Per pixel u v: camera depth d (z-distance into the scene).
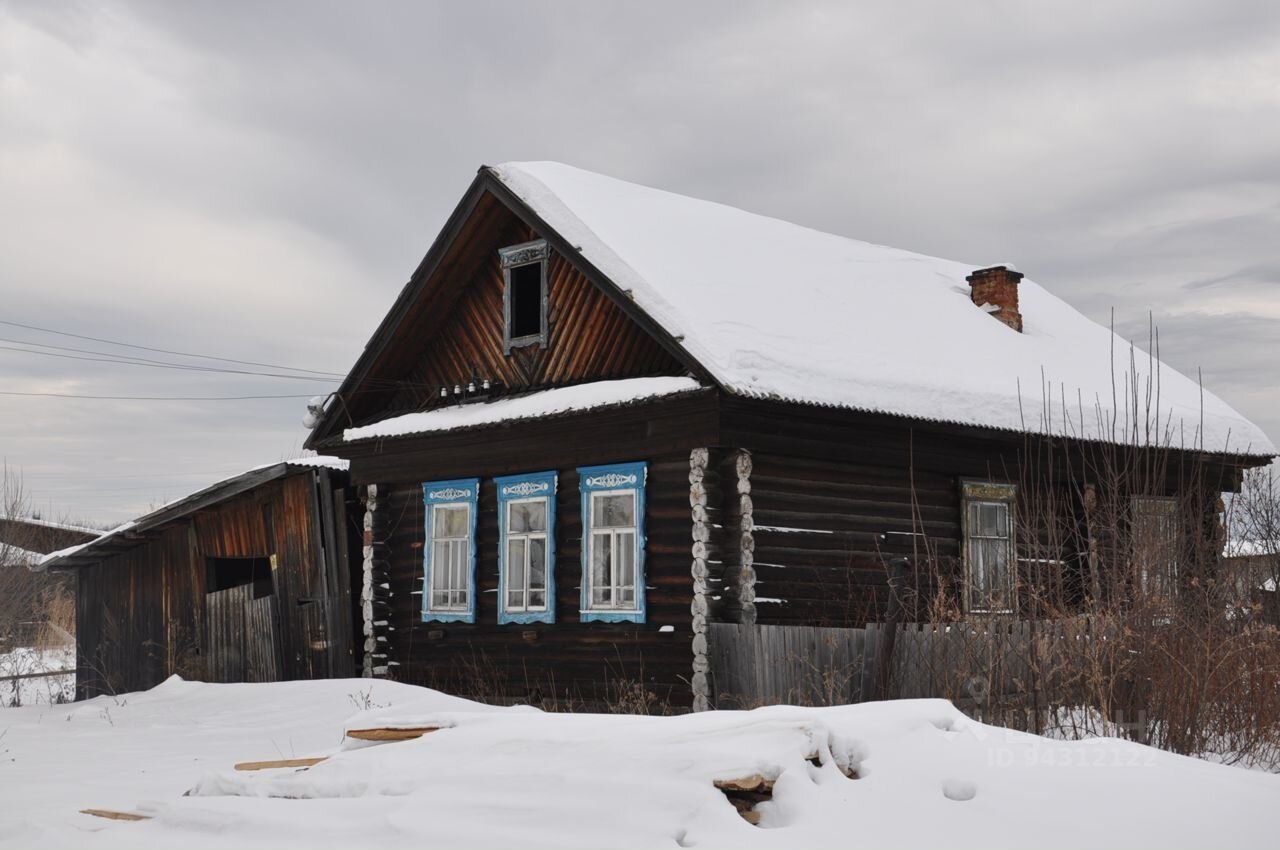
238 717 14.72
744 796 6.05
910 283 19.67
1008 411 15.86
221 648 19.94
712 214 18.95
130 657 21.56
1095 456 17.06
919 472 15.55
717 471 13.59
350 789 7.03
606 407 14.04
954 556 15.77
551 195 15.60
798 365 13.84
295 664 18.78
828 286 17.48
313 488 18.88
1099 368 19.47
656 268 14.68
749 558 13.34
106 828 7.09
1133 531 11.58
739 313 14.42
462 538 16.58
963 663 10.80
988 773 6.29
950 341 17.53
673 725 6.96
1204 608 10.95
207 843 6.44
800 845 5.54
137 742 13.12
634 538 14.20
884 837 5.64
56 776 10.47
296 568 18.95
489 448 16.02
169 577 21.03
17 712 17.55
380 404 18.66
